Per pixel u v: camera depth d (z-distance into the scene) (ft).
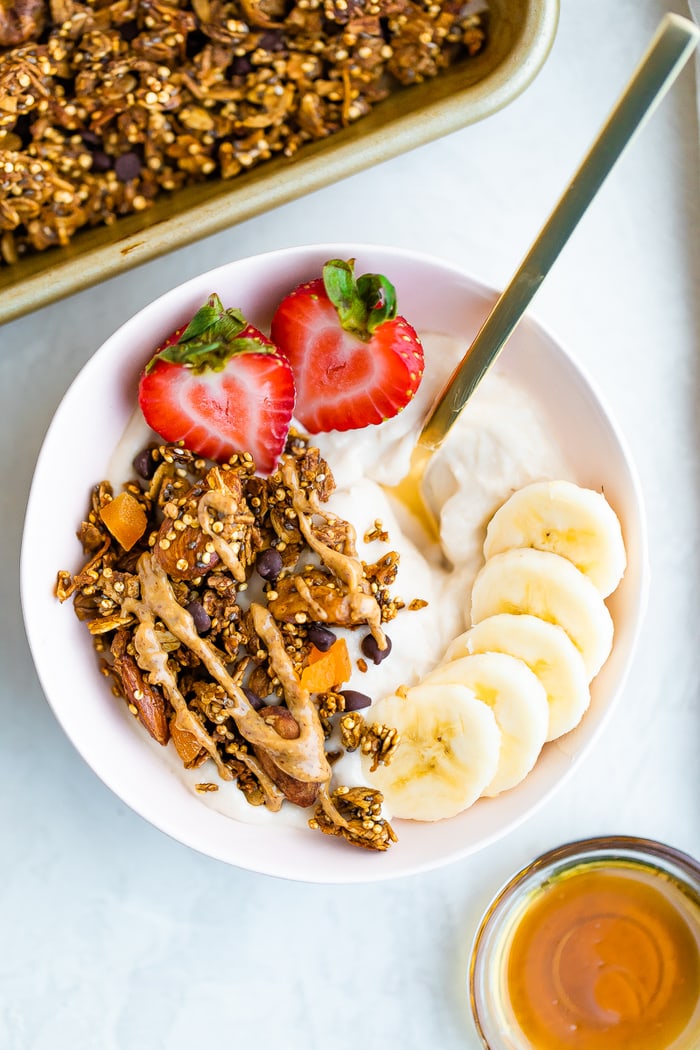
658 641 1.87
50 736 1.82
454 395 1.66
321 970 1.86
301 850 1.69
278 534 1.70
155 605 1.66
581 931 1.86
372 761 1.70
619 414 1.87
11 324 1.81
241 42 1.74
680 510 1.87
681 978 1.87
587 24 1.86
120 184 1.76
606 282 1.86
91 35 1.73
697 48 1.85
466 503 1.74
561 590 1.68
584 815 1.87
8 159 1.72
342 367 1.68
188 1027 1.85
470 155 1.84
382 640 1.69
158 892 1.84
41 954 1.84
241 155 1.75
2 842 1.83
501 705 1.68
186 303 1.66
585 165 1.48
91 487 1.69
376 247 1.67
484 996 1.82
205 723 1.68
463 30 1.76
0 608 1.80
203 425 1.67
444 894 1.86
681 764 1.87
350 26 1.74
